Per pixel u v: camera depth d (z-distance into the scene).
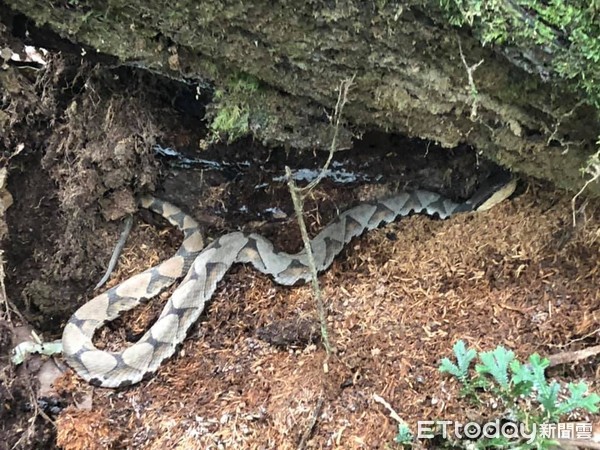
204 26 0.49
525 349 0.61
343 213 0.77
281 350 0.66
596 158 0.54
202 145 0.69
